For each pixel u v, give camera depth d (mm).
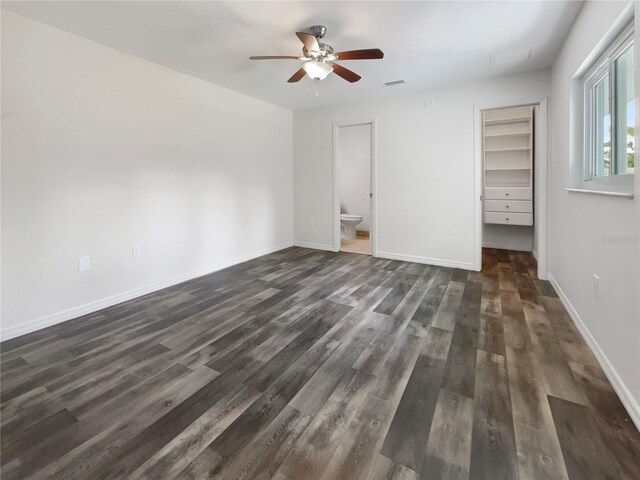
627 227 1595
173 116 3463
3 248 2318
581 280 2344
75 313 2721
